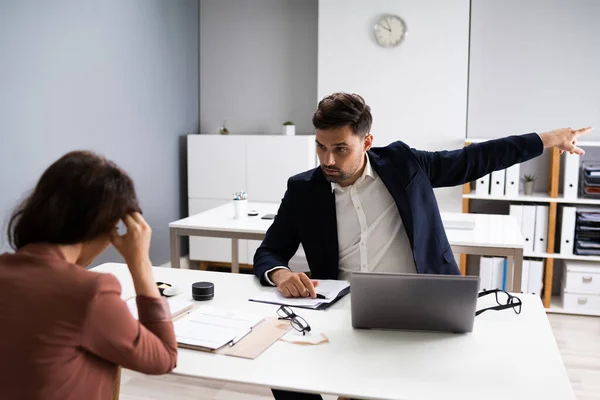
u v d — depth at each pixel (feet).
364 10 15.06
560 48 14.69
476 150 7.03
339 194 6.96
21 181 11.28
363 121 6.30
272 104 17.51
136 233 4.15
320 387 4.42
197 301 6.40
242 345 5.18
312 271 7.17
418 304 5.33
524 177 14.56
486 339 5.34
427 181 6.96
